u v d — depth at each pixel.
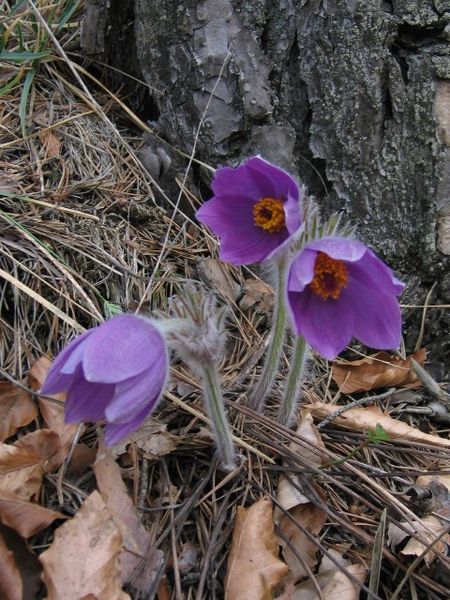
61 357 0.23
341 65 0.35
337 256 0.23
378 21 0.34
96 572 0.22
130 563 0.24
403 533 0.27
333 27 0.35
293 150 0.37
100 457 0.26
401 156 0.36
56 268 0.33
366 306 0.26
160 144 0.40
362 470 0.30
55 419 0.28
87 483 0.27
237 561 0.25
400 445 0.32
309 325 0.25
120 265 0.34
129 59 0.43
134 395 0.22
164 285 0.36
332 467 0.30
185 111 0.38
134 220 0.38
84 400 0.23
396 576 0.27
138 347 0.22
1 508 0.23
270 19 0.36
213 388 0.26
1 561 0.22
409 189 0.36
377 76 0.35
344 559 0.27
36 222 0.34
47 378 0.22
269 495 0.28
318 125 0.36
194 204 0.40
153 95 0.40
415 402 0.36
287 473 0.29
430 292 0.38
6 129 0.39
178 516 0.26
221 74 0.37
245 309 0.37
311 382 0.35
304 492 0.28
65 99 0.42
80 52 0.44
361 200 0.37
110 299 0.34
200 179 0.40
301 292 0.25
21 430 0.28
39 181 0.37
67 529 0.23
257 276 0.39
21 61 0.43
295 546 0.27
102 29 0.41
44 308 0.32
